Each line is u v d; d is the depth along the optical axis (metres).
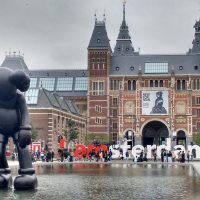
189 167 65.12
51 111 109.88
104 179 39.59
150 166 69.00
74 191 28.77
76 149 96.31
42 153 89.88
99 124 155.75
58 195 26.30
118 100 155.12
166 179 39.75
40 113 109.88
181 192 28.30
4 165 30.03
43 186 32.31
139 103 153.25
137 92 153.75
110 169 58.34
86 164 76.75
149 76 157.00
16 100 29.41
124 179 39.75
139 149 97.06
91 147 96.19
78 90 169.38
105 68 157.12
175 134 148.50
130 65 159.00
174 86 154.88
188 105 152.00
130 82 157.00
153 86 157.62
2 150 29.38
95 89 157.50
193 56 159.50
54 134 112.00
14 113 29.44
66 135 117.38
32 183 28.97
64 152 96.00
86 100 166.50
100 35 158.62
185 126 151.62
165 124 152.00
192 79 155.62
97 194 27.08
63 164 75.94
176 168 61.88
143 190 29.64
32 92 112.25
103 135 151.38
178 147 103.12
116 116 156.25
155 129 163.38
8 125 29.22
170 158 90.31
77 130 128.62
